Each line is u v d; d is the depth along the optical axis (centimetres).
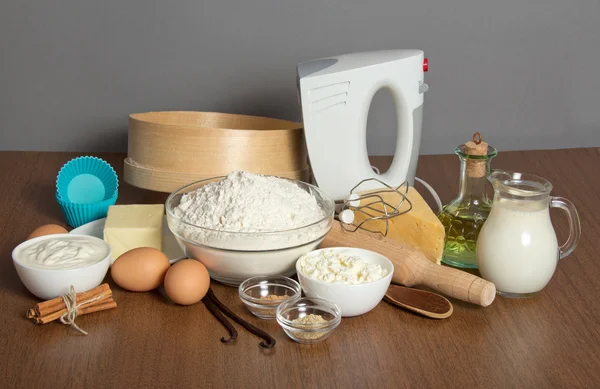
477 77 188
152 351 96
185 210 113
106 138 187
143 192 153
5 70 181
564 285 114
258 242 104
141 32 179
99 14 177
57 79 182
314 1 178
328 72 126
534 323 103
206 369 92
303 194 116
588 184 162
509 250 106
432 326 102
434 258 114
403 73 128
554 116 193
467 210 119
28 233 131
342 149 129
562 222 140
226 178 114
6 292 110
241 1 177
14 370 91
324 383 89
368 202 122
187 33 179
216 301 107
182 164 133
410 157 134
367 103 128
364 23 181
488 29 184
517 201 106
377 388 88
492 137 193
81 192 137
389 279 102
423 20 182
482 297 103
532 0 183
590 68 190
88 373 91
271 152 134
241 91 184
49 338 98
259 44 181
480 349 97
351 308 101
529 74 189
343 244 115
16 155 177
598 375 91
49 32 178
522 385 89
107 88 183
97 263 104
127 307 106
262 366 92
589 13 185
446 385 89
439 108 190
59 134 187
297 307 101
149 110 185
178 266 104
